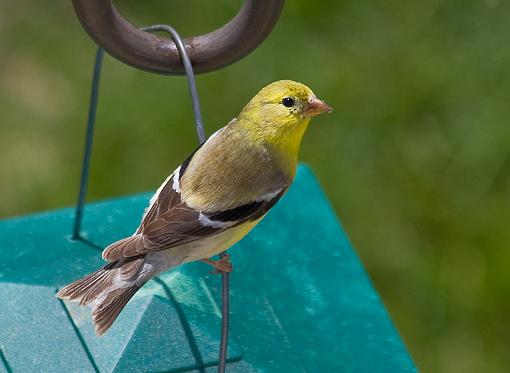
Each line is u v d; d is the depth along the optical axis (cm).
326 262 856
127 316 737
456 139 1262
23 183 1259
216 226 696
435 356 1144
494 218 1211
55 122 1308
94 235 841
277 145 734
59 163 1270
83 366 707
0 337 727
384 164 1249
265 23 724
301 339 782
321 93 1290
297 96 735
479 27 1342
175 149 1267
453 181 1237
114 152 1267
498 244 1194
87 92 1327
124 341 720
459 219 1213
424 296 1176
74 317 740
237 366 722
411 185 1235
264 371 725
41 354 714
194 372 709
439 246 1203
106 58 1348
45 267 797
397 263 1195
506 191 1228
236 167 713
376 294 829
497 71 1304
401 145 1259
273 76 1308
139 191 1236
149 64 733
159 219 687
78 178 1256
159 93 1307
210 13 1388
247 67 1314
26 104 1332
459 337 1154
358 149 1258
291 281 830
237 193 707
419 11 1360
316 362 767
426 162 1249
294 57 1324
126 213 869
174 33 731
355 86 1298
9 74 1363
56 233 841
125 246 675
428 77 1302
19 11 1420
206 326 740
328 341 784
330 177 1238
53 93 1338
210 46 736
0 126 1312
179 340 725
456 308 1168
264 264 843
